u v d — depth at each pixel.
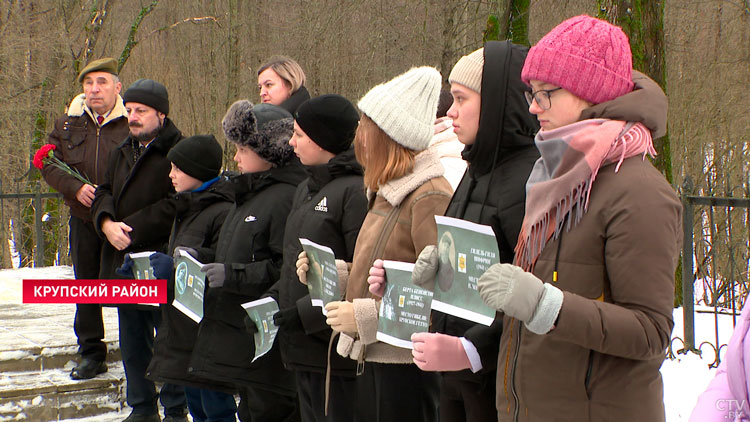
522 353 1.88
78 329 5.01
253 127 3.63
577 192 1.78
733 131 15.44
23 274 8.30
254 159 3.69
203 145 4.09
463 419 2.42
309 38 19.03
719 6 17.31
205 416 4.14
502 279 1.70
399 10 16.84
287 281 3.25
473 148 2.30
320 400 3.14
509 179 2.24
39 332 5.64
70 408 4.88
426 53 16.19
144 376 4.58
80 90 17.73
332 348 3.04
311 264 2.97
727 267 8.45
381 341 2.68
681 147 15.71
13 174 17.88
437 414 2.78
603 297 1.77
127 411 5.02
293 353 3.13
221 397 3.99
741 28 17.06
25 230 15.82
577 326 1.66
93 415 4.93
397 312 2.47
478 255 2.03
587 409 1.79
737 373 1.62
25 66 18.25
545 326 1.68
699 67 17.00
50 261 15.80
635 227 1.70
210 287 3.66
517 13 9.52
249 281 3.50
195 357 3.69
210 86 19.88
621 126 1.78
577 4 14.66
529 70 1.90
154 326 4.59
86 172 5.09
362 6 17.69
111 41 19.84
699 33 17.50
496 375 2.04
